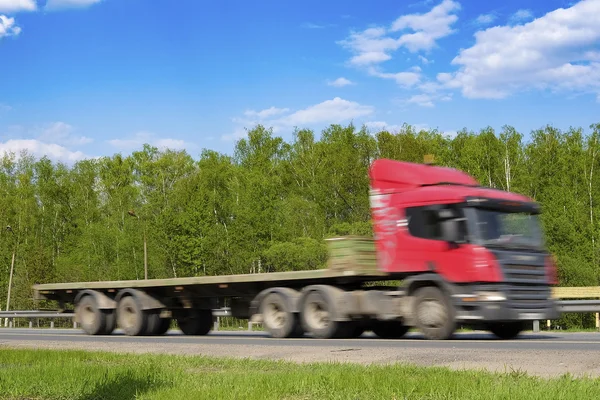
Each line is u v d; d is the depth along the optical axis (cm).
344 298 1658
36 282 7256
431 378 855
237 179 7550
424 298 1527
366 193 6619
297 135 7619
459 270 1472
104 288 2209
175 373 1000
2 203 8512
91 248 8012
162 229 6962
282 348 1380
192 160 8681
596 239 5812
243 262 6588
